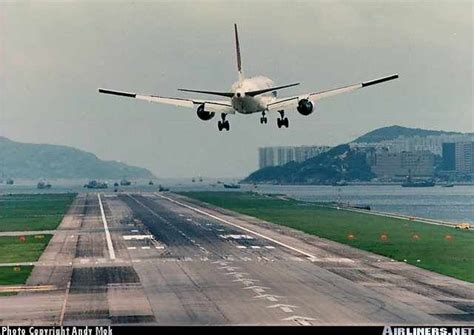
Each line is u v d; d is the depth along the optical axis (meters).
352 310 198.38
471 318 189.50
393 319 188.38
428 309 199.75
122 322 188.50
